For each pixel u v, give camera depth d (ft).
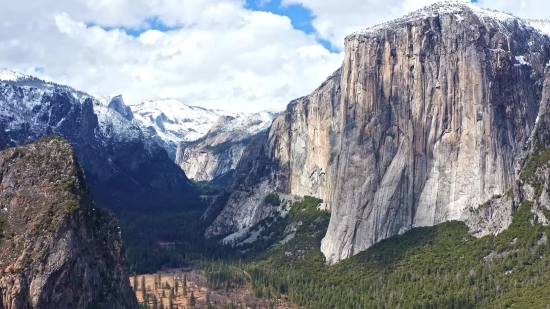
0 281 605.31
